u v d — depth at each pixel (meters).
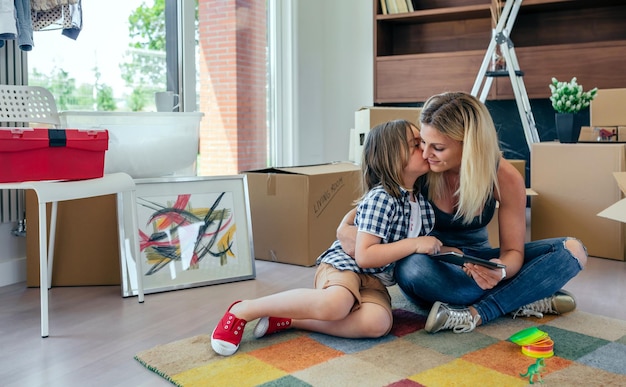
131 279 2.22
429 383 1.37
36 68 2.56
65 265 2.38
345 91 4.49
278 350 1.59
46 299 1.77
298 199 2.65
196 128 2.61
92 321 1.92
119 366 1.53
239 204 2.51
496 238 2.82
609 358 1.51
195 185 2.44
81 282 2.39
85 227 2.39
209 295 2.21
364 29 4.40
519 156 4.16
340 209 2.80
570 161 2.79
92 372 1.49
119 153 2.37
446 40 4.32
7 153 1.80
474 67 3.89
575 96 2.85
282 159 4.12
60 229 2.37
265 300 1.64
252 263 2.47
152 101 3.12
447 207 1.81
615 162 2.65
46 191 1.76
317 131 4.38
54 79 2.64
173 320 1.92
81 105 2.76
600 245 2.72
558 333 1.70
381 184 1.70
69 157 1.93
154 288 2.26
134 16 3.00
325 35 4.45
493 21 3.85
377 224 1.65
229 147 3.66
